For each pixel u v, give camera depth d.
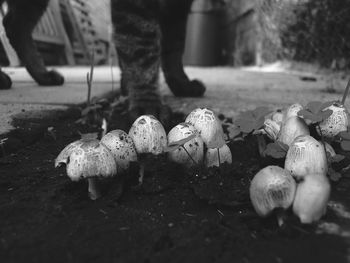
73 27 1.17
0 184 0.19
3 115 0.28
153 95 0.32
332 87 0.48
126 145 0.18
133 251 0.13
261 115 0.20
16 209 0.16
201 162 0.19
